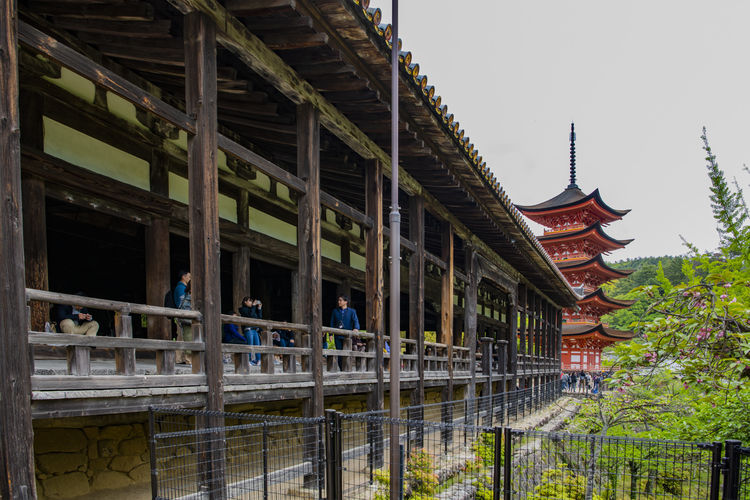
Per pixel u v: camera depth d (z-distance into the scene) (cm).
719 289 514
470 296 1506
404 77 777
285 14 605
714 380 514
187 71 584
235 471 702
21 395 381
